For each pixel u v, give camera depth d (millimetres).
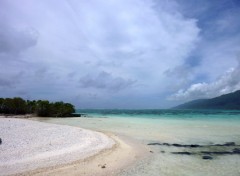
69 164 12688
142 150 17422
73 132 24672
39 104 66250
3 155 13758
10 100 66625
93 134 23969
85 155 14625
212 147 18688
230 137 23797
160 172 12141
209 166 13375
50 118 58062
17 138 19344
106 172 11875
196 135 25234
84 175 11281
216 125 37688
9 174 10719
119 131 29109
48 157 13703
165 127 34344
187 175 11727
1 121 34625
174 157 15398
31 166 11969
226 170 12609
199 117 66375
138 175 11594
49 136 21078
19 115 62656
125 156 15273
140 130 30234
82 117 66438
